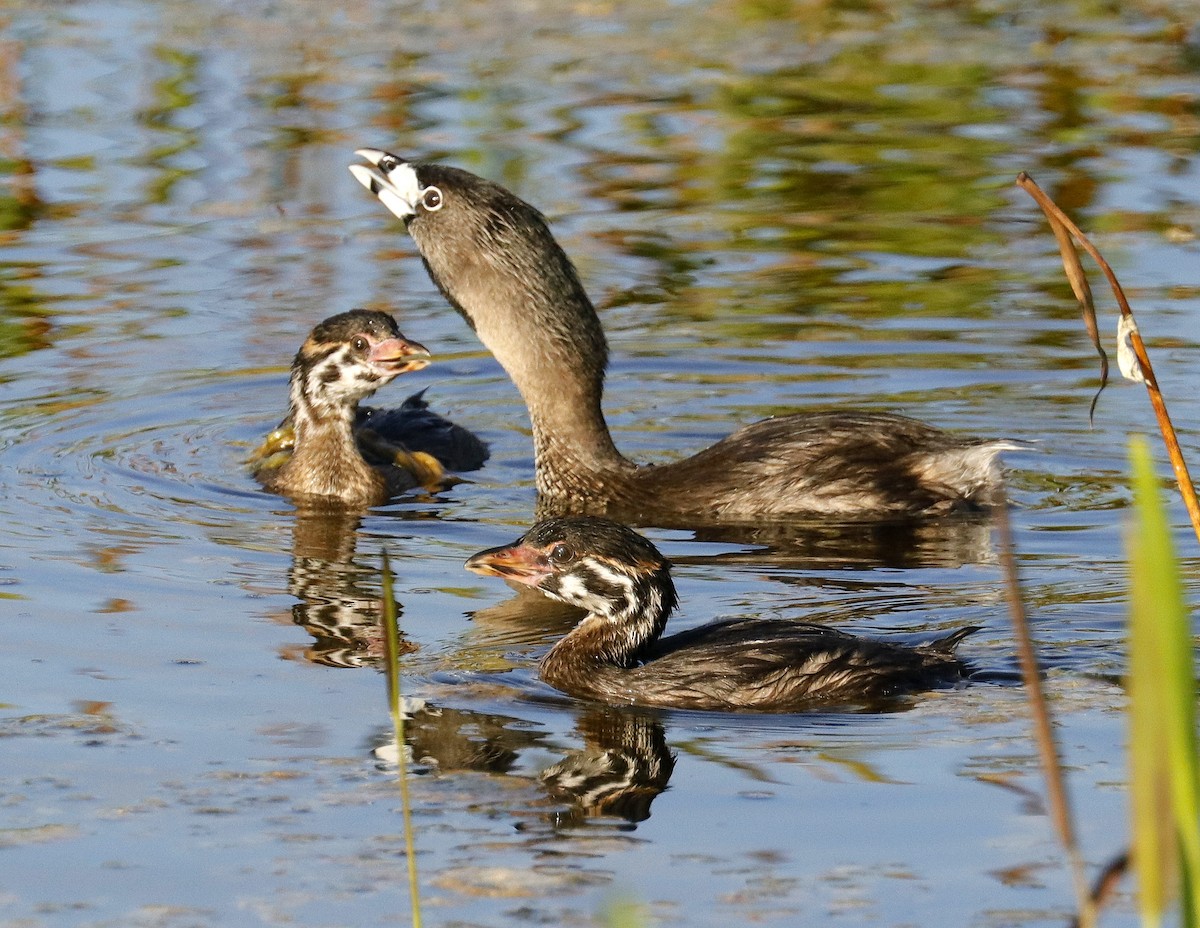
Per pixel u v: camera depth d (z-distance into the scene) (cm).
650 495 1595
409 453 1666
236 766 1029
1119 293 870
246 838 945
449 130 2516
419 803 985
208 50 2912
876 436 1582
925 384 1827
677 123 2581
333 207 2303
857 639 1182
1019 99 2688
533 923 858
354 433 1617
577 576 1217
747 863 912
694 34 3084
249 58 2873
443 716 1111
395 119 2566
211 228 2223
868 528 1517
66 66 2777
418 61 2884
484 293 1669
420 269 2138
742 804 980
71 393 1794
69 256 2127
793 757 1045
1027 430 1711
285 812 974
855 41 3023
